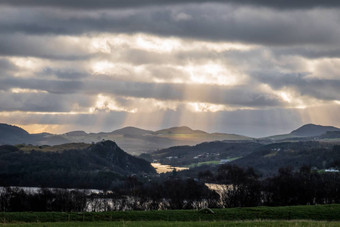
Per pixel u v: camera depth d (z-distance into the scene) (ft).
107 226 234.79
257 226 228.02
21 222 273.75
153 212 316.81
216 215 319.27
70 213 301.84
